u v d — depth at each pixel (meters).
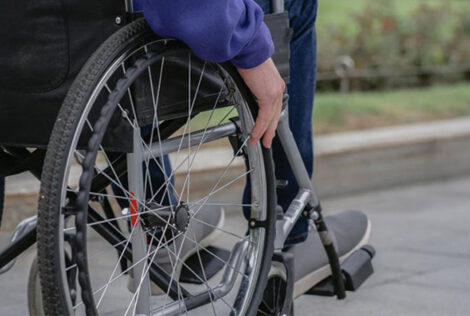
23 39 1.92
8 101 1.97
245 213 2.69
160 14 1.83
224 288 2.29
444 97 8.37
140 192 1.90
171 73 1.94
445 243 4.31
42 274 1.74
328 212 5.30
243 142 2.21
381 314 3.09
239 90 2.12
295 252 2.86
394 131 6.59
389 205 5.48
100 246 3.88
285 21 2.28
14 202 4.27
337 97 7.74
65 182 1.73
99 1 1.85
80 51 1.88
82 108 1.74
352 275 3.06
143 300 1.94
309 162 2.80
